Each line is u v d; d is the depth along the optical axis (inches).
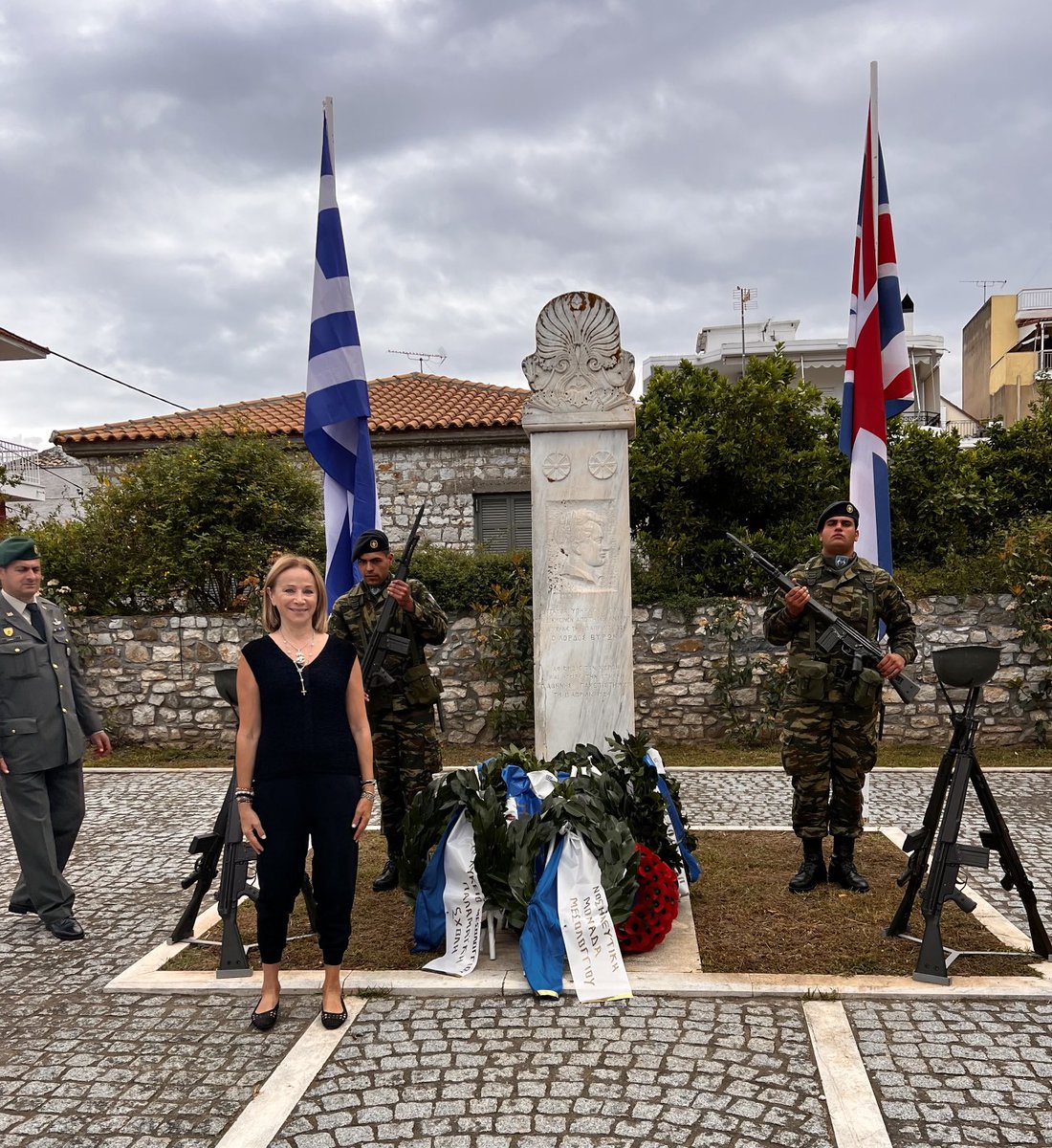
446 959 167.8
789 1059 134.5
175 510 467.2
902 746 412.5
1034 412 623.2
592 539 224.7
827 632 199.5
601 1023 146.9
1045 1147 112.7
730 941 179.2
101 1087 132.4
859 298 282.0
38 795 199.8
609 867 166.4
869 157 280.8
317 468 540.7
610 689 223.6
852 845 210.2
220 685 179.0
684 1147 113.4
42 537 476.7
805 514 505.0
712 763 384.5
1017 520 545.3
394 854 217.2
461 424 595.2
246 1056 140.3
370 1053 138.4
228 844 173.6
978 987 155.3
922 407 1003.9
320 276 278.8
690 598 423.2
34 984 171.6
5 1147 118.2
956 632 412.2
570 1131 117.3
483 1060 135.7
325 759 146.6
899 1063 132.3
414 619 211.8
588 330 224.7
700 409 521.0
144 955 184.4
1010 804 302.2
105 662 441.7
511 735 423.5
